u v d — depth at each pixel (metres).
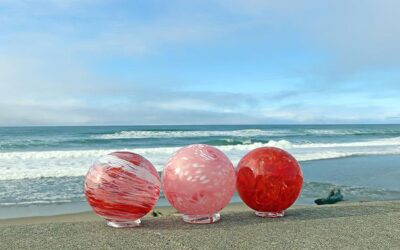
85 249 0.64
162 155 3.03
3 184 1.75
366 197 1.48
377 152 3.38
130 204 0.74
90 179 0.75
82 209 1.33
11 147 4.23
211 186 0.75
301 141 5.39
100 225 0.79
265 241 0.67
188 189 0.75
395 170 2.25
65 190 1.63
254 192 0.81
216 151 0.79
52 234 0.73
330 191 1.49
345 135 7.12
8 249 0.64
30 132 7.46
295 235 0.70
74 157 2.88
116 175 0.74
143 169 0.75
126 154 0.76
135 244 0.66
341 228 0.75
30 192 1.59
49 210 1.31
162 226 0.78
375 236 0.70
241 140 5.08
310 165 2.48
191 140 5.31
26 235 0.72
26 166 2.32
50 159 2.73
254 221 0.81
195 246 0.65
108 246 0.65
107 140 5.08
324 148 3.88
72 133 6.88
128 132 6.41
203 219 0.79
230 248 0.64
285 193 0.80
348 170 2.25
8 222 1.14
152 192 0.75
